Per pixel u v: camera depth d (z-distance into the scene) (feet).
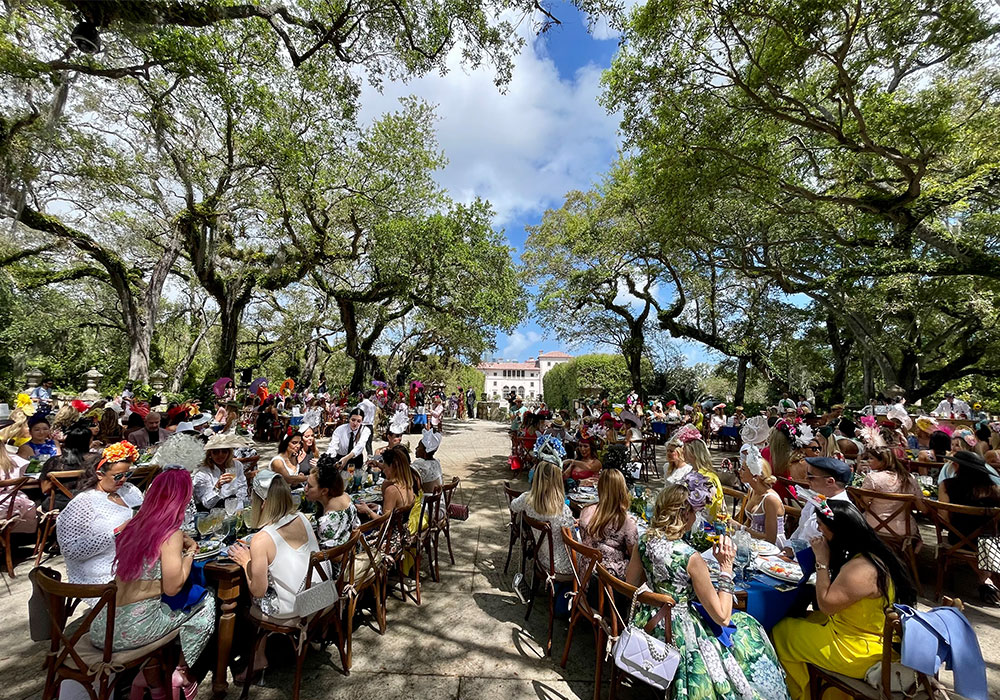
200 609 8.96
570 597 10.71
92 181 44.62
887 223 42.68
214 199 50.85
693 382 96.89
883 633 7.65
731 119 30.09
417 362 122.31
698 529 9.71
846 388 84.64
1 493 15.07
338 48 25.55
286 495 9.79
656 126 32.55
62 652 7.68
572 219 80.59
